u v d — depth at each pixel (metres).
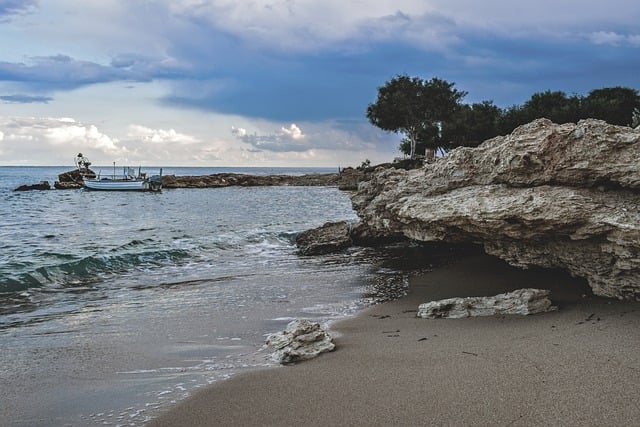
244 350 8.27
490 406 5.48
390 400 5.82
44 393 6.59
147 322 10.15
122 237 24.12
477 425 5.10
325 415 5.58
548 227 9.37
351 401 5.88
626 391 5.58
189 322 10.12
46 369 7.48
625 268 8.86
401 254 18.97
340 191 79.50
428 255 18.25
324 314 10.71
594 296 9.82
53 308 11.40
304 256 19.41
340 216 36.28
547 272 12.20
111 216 37.03
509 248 11.54
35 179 130.50
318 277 15.02
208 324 9.97
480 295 11.42
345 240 20.83
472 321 9.17
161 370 7.37
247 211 41.28
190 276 15.34
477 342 7.76
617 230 8.52
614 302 9.24
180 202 53.94
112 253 18.20
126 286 13.84
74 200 57.28
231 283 14.21
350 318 10.26
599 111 46.84
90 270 15.87
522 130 10.85
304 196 65.06
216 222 32.09
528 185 10.34
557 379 6.02
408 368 6.82
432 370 6.68
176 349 8.39
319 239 21.09
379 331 9.05
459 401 5.66
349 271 15.95
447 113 76.50
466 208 10.68
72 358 7.96
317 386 6.41
